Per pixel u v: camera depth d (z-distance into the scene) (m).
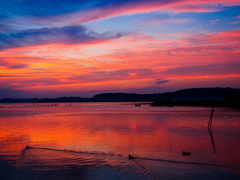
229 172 10.74
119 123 32.66
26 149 15.51
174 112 59.62
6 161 12.49
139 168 11.22
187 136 20.72
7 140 18.97
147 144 17.09
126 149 15.42
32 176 10.17
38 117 47.44
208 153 14.39
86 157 13.31
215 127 27.09
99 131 24.12
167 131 23.95
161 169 11.12
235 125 28.73
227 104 93.50
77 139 19.25
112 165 11.73
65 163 12.10
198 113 53.66
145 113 57.88
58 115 54.00
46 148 15.80
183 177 10.03
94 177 10.04
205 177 10.12
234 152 14.66
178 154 14.06
